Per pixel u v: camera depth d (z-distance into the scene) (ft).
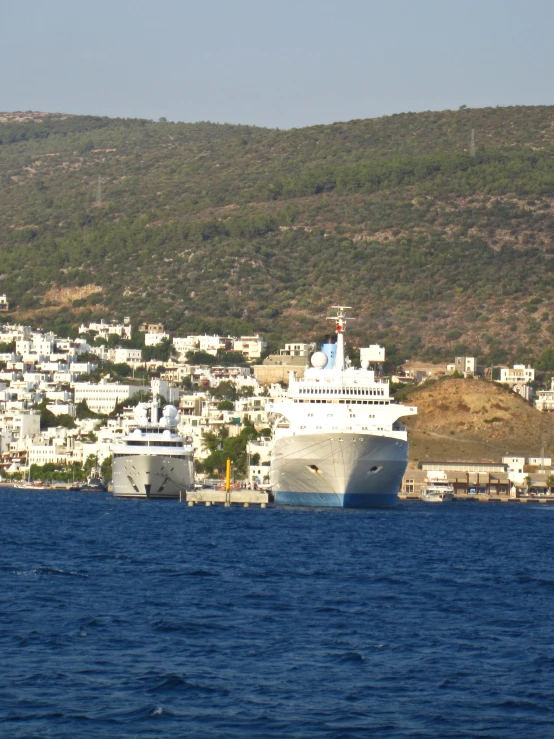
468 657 466.29
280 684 422.41
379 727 377.91
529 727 380.58
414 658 463.42
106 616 534.78
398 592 624.18
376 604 582.76
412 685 423.64
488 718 388.37
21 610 546.67
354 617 545.03
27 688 411.75
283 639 492.95
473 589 641.40
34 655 457.68
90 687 414.82
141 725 377.09
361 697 408.46
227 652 468.34
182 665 446.19
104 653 463.42
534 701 405.80
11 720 378.94
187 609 556.92
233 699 404.16
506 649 481.46
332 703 401.08
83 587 621.72
